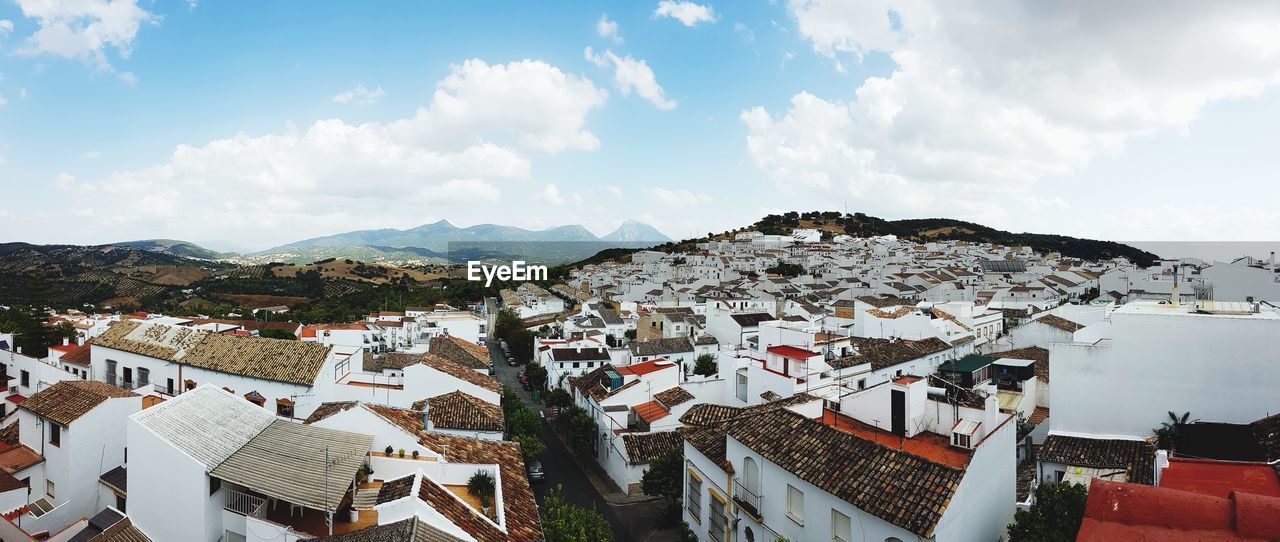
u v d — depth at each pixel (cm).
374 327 9894
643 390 5544
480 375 5525
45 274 16850
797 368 4875
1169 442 3192
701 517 3353
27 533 2875
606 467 5238
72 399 3634
